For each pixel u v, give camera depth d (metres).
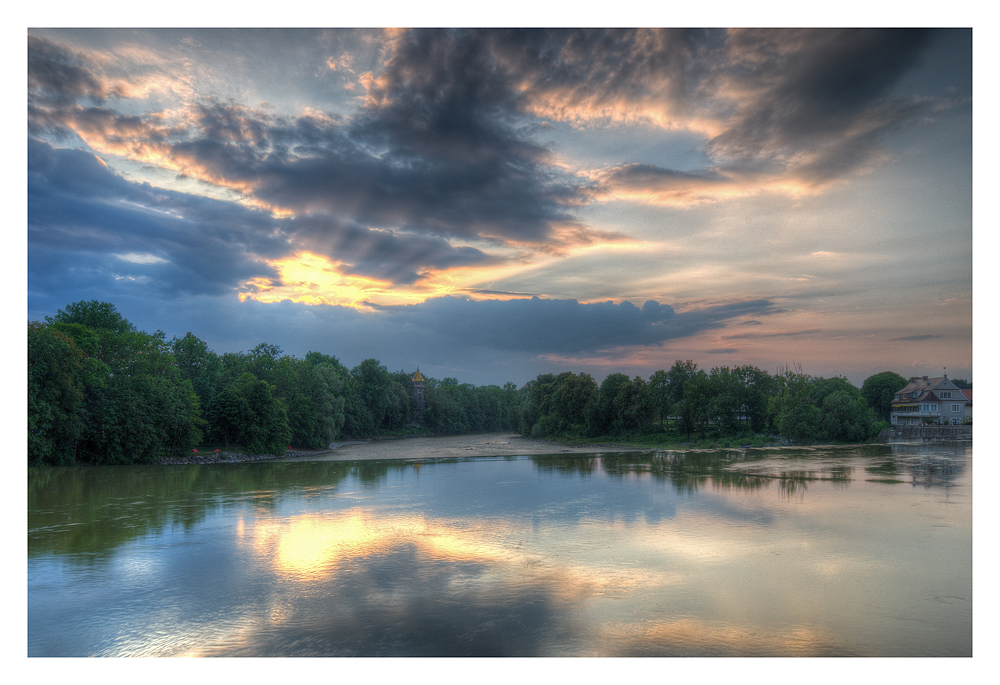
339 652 13.38
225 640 14.12
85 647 13.84
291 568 19.81
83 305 81.38
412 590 17.38
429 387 192.62
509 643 13.68
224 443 82.44
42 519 28.89
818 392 89.38
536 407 146.25
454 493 37.22
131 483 44.34
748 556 20.66
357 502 33.75
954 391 101.06
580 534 24.31
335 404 108.69
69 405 57.75
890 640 13.75
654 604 15.97
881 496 33.34
